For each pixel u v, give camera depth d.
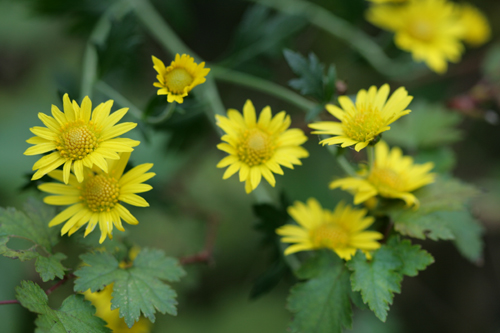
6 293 0.39
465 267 0.50
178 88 0.33
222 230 0.43
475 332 0.48
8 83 0.45
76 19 0.40
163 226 0.40
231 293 0.43
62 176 0.33
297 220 0.35
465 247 0.36
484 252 0.49
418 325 0.49
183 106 0.35
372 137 0.33
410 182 0.35
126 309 0.32
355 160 0.35
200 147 0.44
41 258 0.32
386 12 0.41
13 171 0.41
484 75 0.42
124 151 0.32
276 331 0.42
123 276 0.33
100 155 0.32
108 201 0.33
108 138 0.32
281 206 0.36
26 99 0.44
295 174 0.43
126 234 0.33
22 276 0.40
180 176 0.42
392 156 0.36
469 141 0.52
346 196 0.43
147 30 0.46
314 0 0.41
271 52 0.39
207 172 0.44
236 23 0.51
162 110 0.35
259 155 0.33
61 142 0.32
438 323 0.49
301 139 0.34
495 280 0.49
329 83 0.35
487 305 0.49
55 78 0.39
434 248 0.51
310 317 0.33
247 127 0.34
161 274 0.33
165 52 0.48
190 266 0.37
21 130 0.42
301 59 0.35
